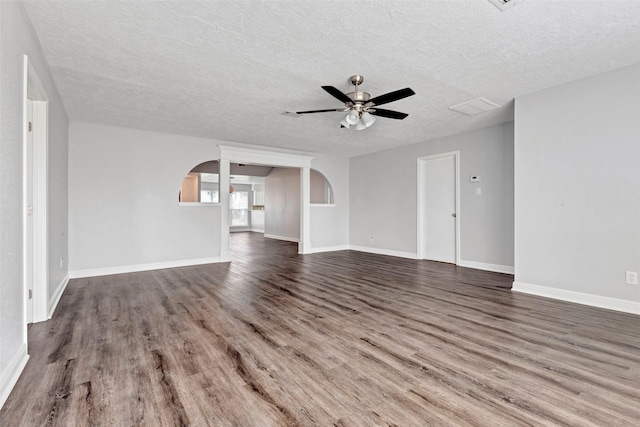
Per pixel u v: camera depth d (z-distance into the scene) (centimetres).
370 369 190
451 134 529
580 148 313
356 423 142
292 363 197
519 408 152
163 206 513
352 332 246
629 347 217
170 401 158
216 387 171
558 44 245
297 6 198
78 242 443
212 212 566
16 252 180
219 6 199
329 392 166
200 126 474
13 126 176
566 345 221
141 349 216
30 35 212
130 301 330
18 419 144
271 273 475
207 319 276
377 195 686
